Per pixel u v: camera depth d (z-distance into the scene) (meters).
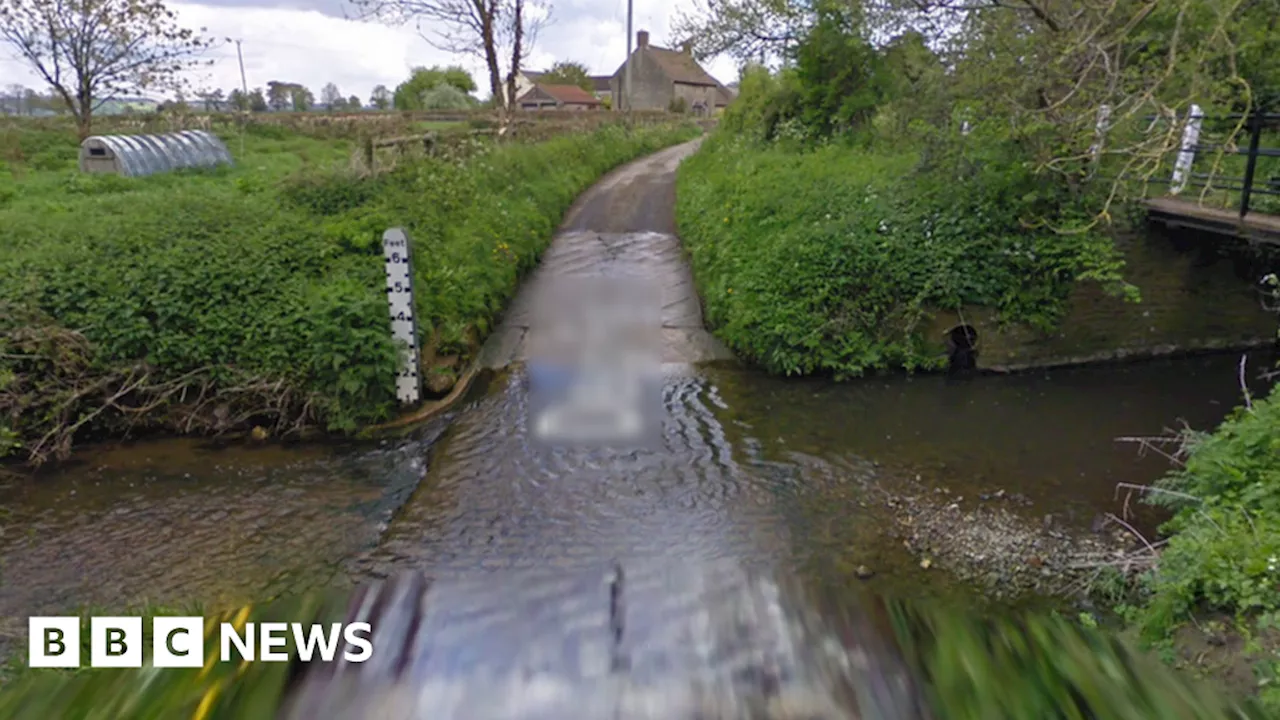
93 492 5.92
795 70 16.45
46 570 4.83
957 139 9.23
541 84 53.19
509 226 11.02
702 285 10.12
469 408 7.52
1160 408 7.51
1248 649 3.18
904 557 4.91
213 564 4.89
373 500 5.76
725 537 5.15
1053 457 6.40
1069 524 5.32
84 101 17.09
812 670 3.52
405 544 5.08
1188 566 3.80
